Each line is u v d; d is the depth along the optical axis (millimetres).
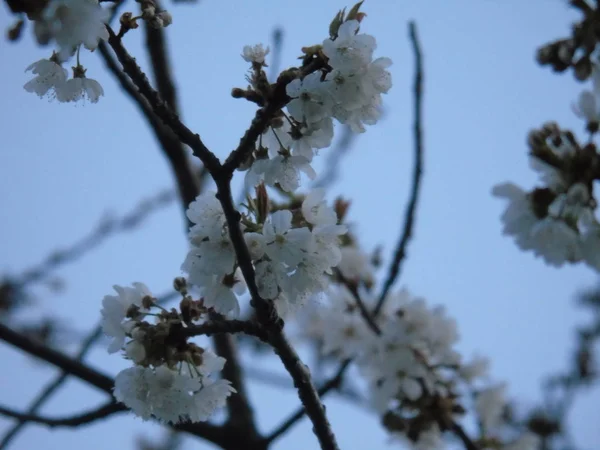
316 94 764
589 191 902
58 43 757
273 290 763
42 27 758
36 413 1012
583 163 897
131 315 791
